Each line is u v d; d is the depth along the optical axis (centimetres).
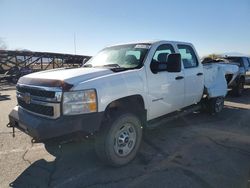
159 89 436
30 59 2316
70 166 378
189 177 339
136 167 371
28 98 354
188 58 546
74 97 315
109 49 511
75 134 317
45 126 314
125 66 427
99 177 342
